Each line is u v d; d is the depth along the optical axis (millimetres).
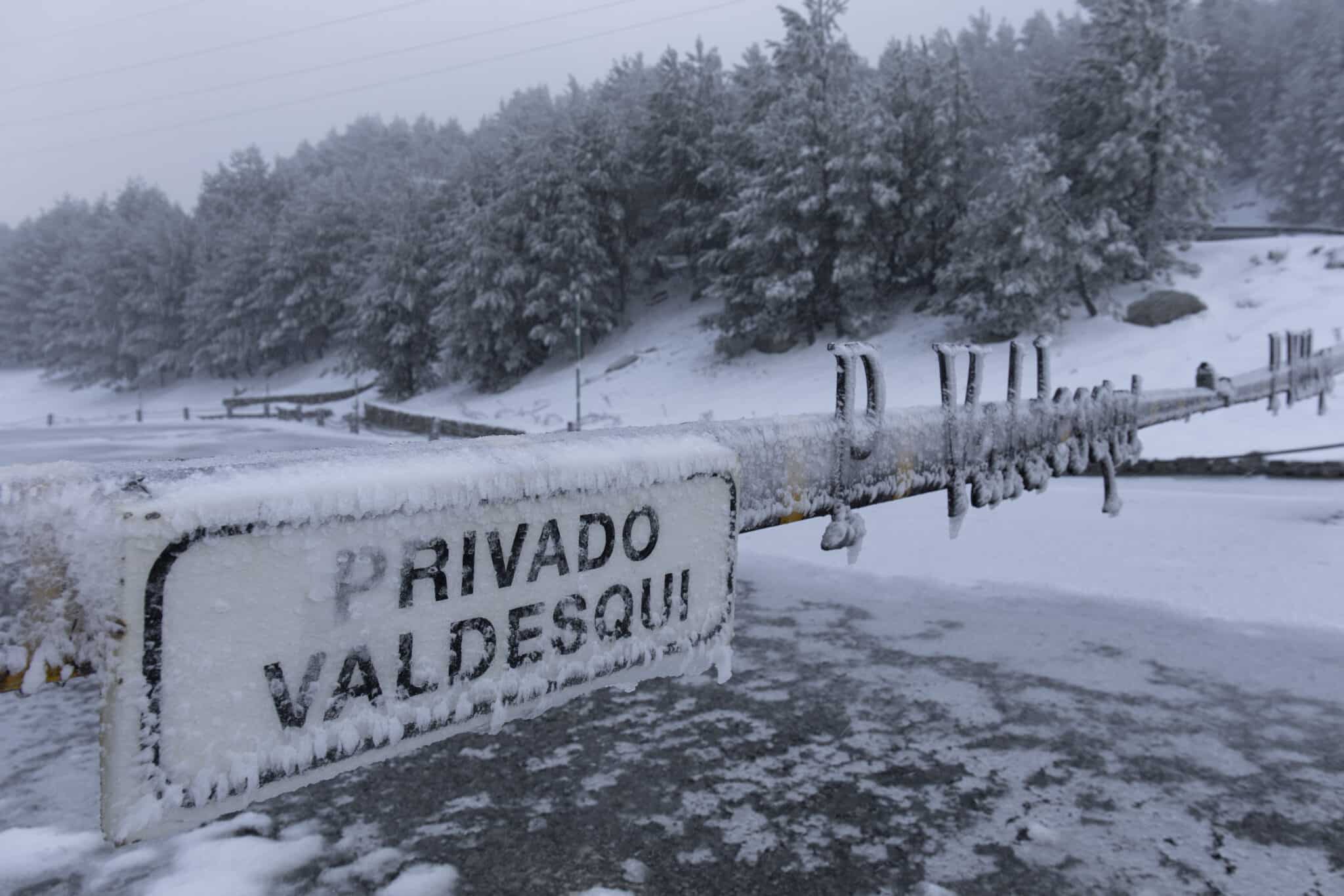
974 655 4277
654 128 40125
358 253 56062
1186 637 4566
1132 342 21562
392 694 537
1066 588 5543
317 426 36406
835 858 2383
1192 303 22188
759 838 2496
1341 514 6746
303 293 57312
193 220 69312
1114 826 2557
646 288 43594
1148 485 10016
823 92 30156
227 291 61281
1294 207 59844
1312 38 64625
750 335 31141
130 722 427
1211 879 2273
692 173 39625
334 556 509
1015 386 1806
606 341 39375
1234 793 2773
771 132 30062
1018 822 2584
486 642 590
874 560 6445
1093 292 24641
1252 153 70375
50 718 3492
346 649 514
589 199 38844
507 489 600
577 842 2475
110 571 448
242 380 62344
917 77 29766
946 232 29266
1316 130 58000
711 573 775
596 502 671
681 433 829
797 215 29219
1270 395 4875
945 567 6141
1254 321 20891
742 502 1019
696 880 2279
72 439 28641
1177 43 25906
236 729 466
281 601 485
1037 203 23016
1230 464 10750
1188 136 25891
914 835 2510
